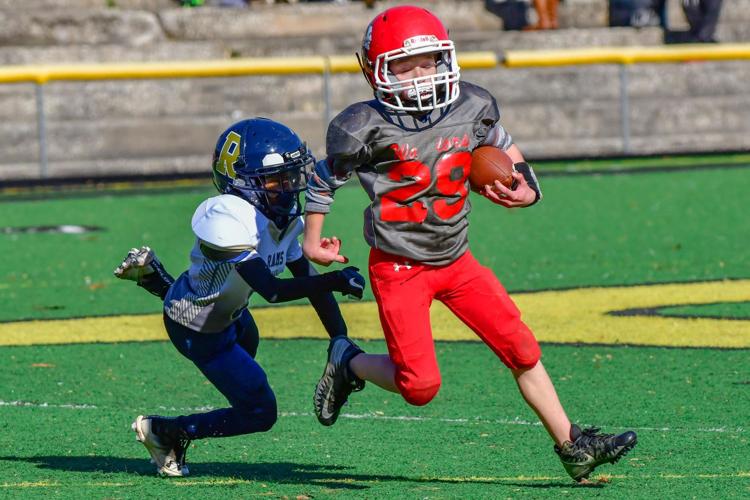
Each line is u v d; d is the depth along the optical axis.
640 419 22.98
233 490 18.28
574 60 68.62
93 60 72.88
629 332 30.92
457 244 17.62
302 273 19.42
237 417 18.84
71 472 19.61
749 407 23.70
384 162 17.22
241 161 18.03
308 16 77.81
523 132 70.56
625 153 70.62
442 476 19.22
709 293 35.66
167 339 31.33
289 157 18.11
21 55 71.94
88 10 75.50
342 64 67.25
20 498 17.86
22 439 22.03
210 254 17.95
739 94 73.38
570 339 30.33
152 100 69.38
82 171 67.56
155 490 18.31
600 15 81.06
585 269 39.69
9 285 39.03
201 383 26.73
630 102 71.38
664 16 80.06
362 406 24.45
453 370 27.48
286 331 32.22
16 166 67.19
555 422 17.95
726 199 52.78
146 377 27.27
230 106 69.69
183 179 65.31
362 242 44.97
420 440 21.75
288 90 69.94
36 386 26.44
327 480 18.94
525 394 18.09
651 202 52.56
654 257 41.34
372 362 18.19
